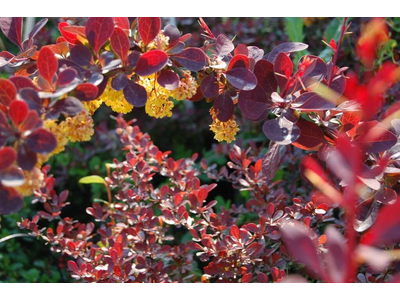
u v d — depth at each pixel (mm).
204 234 712
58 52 632
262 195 808
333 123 642
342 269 354
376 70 858
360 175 579
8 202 530
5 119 536
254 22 1249
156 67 602
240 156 826
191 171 816
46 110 557
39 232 780
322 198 702
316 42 1129
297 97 622
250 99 634
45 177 798
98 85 602
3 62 643
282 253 743
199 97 680
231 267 697
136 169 861
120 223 787
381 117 760
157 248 742
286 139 604
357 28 911
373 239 334
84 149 1262
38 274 961
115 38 599
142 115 1343
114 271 689
